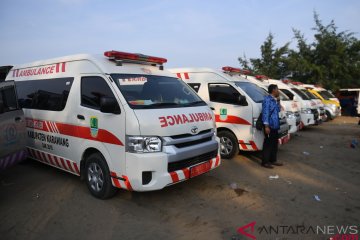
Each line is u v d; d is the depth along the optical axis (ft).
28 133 19.57
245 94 21.95
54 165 18.15
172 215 13.42
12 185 17.40
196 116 15.12
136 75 15.69
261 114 20.22
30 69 20.35
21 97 20.34
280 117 22.36
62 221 12.94
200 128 14.98
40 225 12.62
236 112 22.08
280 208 14.12
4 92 16.43
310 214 13.50
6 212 13.89
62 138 16.74
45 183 17.63
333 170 20.40
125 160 13.14
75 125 15.70
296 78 78.07
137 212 13.73
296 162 22.54
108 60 15.89
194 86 24.68
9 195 15.93
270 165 20.80
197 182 17.66
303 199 15.23
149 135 12.92
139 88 15.03
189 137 14.19
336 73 74.54
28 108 19.44
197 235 11.72
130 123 12.95
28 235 11.84
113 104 13.47
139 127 12.82
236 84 22.90
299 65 73.51
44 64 19.17
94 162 15.01
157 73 17.15
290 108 30.89
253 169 20.48
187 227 12.36
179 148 13.71
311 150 26.91
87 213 13.66
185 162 13.98
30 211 13.96
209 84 24.00
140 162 12.71
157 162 12.80
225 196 15.57
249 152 25.45
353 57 75.00
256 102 21.84
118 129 13.38
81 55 16.51
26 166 21.16
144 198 15.26
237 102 22.18
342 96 71.10
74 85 16.16
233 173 19.52
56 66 18.06
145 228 12.28
